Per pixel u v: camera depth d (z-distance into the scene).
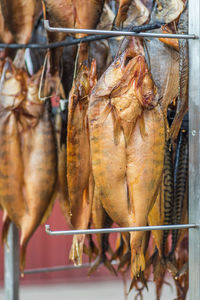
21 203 1.31
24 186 1.31
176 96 1.08
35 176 1.29
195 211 1.01
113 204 1.02
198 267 1.00
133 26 1.07
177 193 1.19
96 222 1.25
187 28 1.07
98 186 1.01
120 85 1.00
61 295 3.13
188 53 1.02
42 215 1.31
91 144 1.00
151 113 1.02
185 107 1.04
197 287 1.00
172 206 1.18
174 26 1.07
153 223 1.17
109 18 1.26
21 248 1.31
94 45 1.28
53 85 1.28
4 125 1.28
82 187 1.06
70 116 1.03
